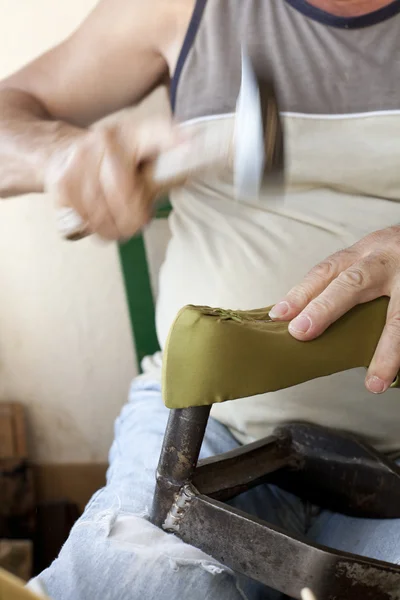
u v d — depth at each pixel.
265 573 0.59
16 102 0.96
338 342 0.62
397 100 0.87
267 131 0.50
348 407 0.79
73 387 1.42
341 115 0.88
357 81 0.87
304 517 0.80
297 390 0.80
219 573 0.61
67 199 0.64
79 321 1.38
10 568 1.26
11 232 1.30
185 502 0.62
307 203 0.88
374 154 0.88
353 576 0.56
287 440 0.78
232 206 0.91
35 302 1.36
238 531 0.60
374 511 0.74
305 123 0.88
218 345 0.58
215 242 0.89
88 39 1.02
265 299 0.83
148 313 1.29
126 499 0.69
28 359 1.40
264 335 0.59
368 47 0.87
